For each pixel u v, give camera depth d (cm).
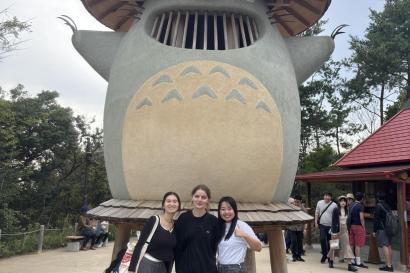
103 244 1653
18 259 1282
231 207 450
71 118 2872
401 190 1234
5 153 1998
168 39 680
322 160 2628
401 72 3170
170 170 585
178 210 488
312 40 776
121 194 651
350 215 1199
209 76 603
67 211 2844
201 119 583
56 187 2831
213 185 586
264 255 1435
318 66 782
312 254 1480
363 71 3250
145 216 552
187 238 438
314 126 2938
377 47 3102
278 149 624
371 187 1706
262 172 608
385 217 1162
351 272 1116
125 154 622
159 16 696
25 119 2483
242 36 673
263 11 720
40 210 2688
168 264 443
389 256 1155
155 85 611
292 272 1108
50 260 1269
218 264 448
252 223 552
